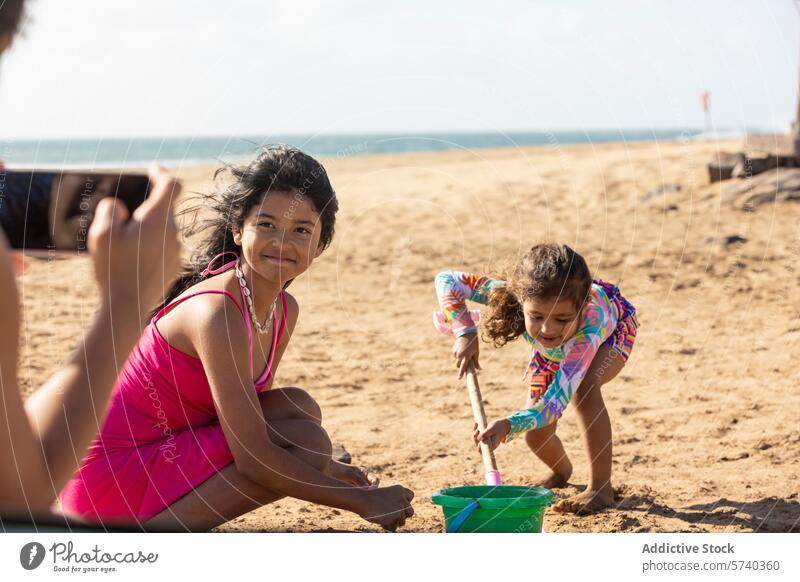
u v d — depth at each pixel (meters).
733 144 14.09
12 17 0.79
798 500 2.78
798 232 7.72
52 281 6.94
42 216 1.12
